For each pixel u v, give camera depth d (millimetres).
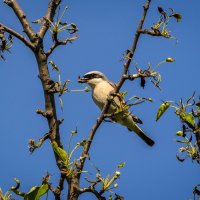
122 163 7227
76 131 7297
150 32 7703
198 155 7035
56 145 7172
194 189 7008
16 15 8602
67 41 8250
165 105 7473
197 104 7223
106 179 7180
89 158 7324
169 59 7617
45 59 8172
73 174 7219
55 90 7867
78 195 7184
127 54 7840
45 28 8398
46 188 7012
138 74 7672
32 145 7453
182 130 7125
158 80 7617
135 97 8070
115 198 7109
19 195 7129
